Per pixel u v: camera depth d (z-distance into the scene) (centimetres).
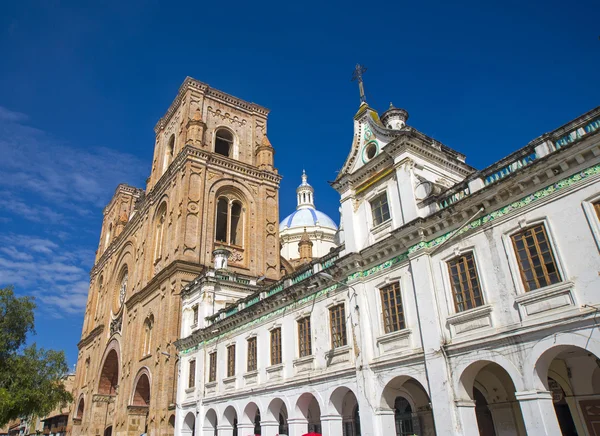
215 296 3816
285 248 8075
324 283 2564
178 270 4341
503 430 1973
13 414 3447
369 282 2316
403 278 2134
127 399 4641
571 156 1578
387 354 2109
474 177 1936
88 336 6769
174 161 5184
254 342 3056
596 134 1510
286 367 2688
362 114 2697
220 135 5772
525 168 1689
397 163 2297
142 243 5562
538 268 1639
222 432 3102
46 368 3697
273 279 4988
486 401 2081
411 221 2056
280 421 3422
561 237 1584
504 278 1720
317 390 2416
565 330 1495
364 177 2530
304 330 2661
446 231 1981
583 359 1789
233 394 3055
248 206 5259
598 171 1531
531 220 1680
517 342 1614
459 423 1716
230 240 5022
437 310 1917
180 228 4597
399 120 2630
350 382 2241
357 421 2642
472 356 1739
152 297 4750
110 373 5909
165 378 3962
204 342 3594
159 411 3872
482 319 1753
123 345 5194
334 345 2423
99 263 7481
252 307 3069
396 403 2497
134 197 7762
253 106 6066
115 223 7356
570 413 1834
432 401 1817
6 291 3712
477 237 1853
